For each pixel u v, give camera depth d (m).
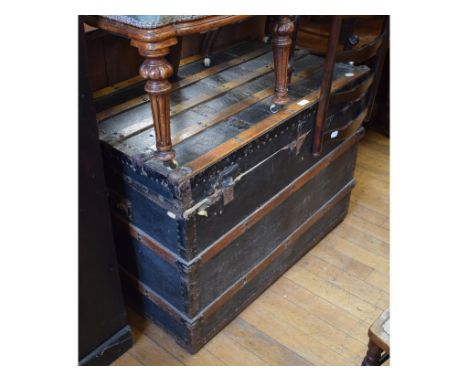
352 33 1.90
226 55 1.97
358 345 1.73
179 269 1.45
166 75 1.16
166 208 1.35
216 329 1.72
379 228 2.25
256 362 1.67
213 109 1.58
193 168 1.29
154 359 1.67
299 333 1.77
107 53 1.70
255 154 1.48
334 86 1.73
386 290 1.94
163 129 1.25
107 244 1.45
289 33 1.48
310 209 1.95
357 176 2.59
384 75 2.76
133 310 1.86
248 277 1.74
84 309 1.49
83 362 1.56
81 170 1.29
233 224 1.54
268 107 1.60
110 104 1.62
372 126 2.95
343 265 2.05
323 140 1.73
